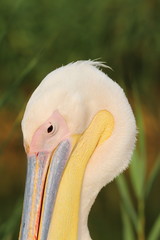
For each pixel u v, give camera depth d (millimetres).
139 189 11016
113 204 20516
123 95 7906
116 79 24656
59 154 7742
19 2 13328
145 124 23891
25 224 7570
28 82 23125
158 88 26391
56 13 23969
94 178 7875
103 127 7895
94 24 24328
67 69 7855
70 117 7727
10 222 10594
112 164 7895
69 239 7727
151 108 24344
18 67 22500
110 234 18891
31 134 7688
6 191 21391
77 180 7840
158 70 25297
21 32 22781
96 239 18672
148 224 18875
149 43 24531
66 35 23969
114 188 20812
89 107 7820
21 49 22703
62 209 7727
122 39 24422
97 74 7859
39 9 23609
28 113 7695
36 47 22844
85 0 24266
